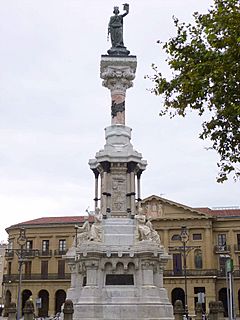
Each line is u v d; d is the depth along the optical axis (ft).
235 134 50.70
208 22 50.11
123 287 84.48
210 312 85.87
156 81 53.83
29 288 262.67
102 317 81.20
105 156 94.63
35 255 268.00
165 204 266.98
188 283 252.21
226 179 53.42
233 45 46.96
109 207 92.73
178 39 51.78
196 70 48.73
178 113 53.11
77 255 87.51
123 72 102.53
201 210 274.16
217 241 263.90
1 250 392.06
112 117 101.14
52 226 271.69
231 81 47.37
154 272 87.30
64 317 70.38
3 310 212.02
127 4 110.22
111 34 107.86
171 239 261.24
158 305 81.92
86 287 83.56
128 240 88.38
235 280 252.62
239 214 270.05
